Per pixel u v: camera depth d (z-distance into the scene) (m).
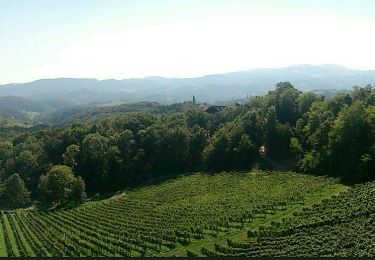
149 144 191.50
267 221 94.62
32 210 155.00
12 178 164.75
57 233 111.50
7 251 98.75
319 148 144.00
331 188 115.31
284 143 166.12
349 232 73.12
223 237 89.50
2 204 167.25
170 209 121.69
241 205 111.75
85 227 114.00
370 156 121.06
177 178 170.88
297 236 78.00
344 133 131.62
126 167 183.00
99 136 194.50
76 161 189.00
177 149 187.25
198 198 130.88
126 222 113.94
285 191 118.75
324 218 84.62
